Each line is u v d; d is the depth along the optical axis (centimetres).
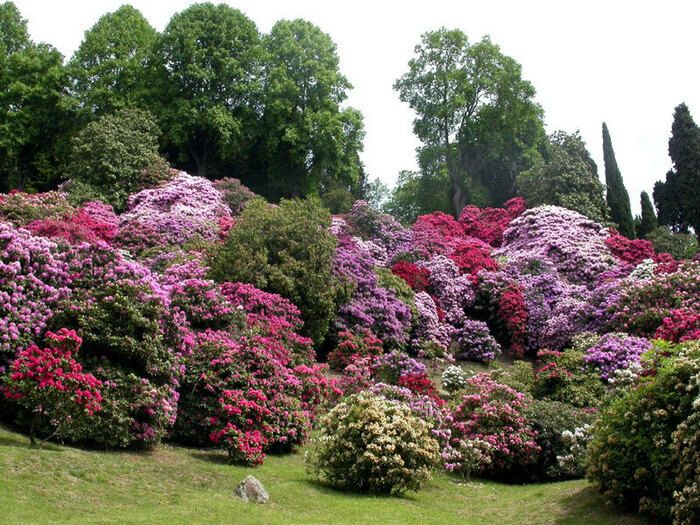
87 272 1369
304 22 4584
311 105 4422
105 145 3192
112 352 1266
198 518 909
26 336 1229
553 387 1933
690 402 1055
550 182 3769
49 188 4547
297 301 2127
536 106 4903
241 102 4369
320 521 968
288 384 1498
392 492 1222
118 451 1209
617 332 2223
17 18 4762
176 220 2669
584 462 1271
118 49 4369
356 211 3353
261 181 4569
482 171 4950
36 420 1098
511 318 2670
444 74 4775
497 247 3584
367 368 1825
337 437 1219
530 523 1132
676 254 3606
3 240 1318
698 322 1931
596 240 3172
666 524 1033
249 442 1300
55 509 869
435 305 2706
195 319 1594
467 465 1435
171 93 4119
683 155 4412
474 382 1709
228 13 4284
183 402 1395
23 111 4269
